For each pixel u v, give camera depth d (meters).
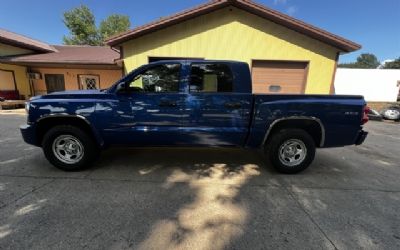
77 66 12.60
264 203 2.93
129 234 2.25
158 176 3.68
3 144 5.36
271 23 9.13
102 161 4.32
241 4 8.82
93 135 3.77
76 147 3.74
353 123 3.66
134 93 3.60
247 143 3.80
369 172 4.18
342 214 2.72
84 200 2.87
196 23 9.20
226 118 3.66
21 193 3.01
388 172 4.22
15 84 13.91
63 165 3.72
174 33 9.28
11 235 2.19
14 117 9.88
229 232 2.33
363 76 19.48
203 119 3.66
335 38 8.81
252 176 3.79
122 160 4.38
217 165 4.23
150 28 9.02
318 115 3.62
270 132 3.79
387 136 8.88
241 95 3.62
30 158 4.39
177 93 3.61
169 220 2.50
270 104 3.60
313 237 2.29
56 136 3.64
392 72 19.16
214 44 9.37
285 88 9.66
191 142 3.76
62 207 2.70
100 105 3.56
